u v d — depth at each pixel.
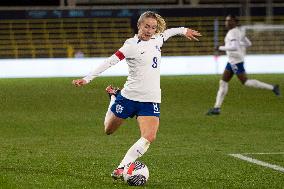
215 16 127.44
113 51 123.94
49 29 124.69
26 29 124.38
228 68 55.66
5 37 123.19
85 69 101.56
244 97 66.25
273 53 123.44
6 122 50.59
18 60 107.62
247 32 123.94
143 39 28.81
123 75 91.88
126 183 28.78
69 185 28.52
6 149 38.47
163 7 126.88
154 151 37.53
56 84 80.56
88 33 125.06
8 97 67.56
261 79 86.06
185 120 50.94
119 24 125.62
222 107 58.91
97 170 31.94
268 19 129.50
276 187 28.62
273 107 58.72
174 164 33.66
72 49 121.06
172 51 123.06
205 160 34.78
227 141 41.22
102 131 45.81
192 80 84.00
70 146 39.53
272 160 34.84
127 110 29.09
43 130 46.50
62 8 125.19
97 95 68.50
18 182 29.14
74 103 62.34
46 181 29.33
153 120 28.73
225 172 31.72
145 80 28.67
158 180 29.78
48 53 123.25
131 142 41.00
